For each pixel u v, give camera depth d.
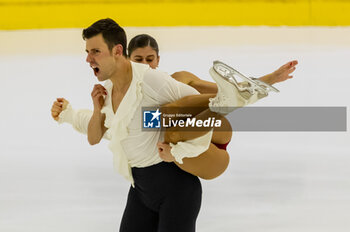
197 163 9.07
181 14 30.64
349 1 30.72
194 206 9.39
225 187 15.44
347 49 28.20
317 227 12.87
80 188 15.53
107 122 9.49
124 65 8.94
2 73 26.33
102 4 30.42
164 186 9.30
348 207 14.07
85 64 27.39
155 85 8.88
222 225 12.91
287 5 30.75
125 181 16.06
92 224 13.09
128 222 9.88
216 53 26.91
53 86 24.61
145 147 9.12
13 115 22.14
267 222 13.10
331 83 24.20
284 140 19.30
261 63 25.53
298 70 25.52
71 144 19.50
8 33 31.31
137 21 30.50
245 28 30.91
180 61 25.42
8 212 14.01
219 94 8.32
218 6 30.72
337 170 16.59
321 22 30.98
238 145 18.84
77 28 30.88
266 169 16.70
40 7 30.91
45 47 29.67
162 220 9.35
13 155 18.41
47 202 14.61
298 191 15.08
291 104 22.30
